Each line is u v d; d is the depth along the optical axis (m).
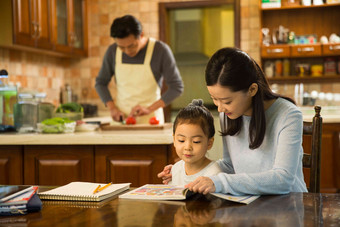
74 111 2.75
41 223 0.95
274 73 4.59
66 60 5.09
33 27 3.61
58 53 4.23
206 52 4.96
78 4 4.64
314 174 1.52
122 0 4.91
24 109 2.55
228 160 1.56
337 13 4.55
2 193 1.09
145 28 4.86
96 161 2.39
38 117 2.67
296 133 1.25
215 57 1.23
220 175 1.18
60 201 1.16
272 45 4.45
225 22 4.89
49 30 3.89
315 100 4.50
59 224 0.94
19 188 1.15
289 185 1.19
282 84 4.67
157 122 2.70
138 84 3.10
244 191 1.15
